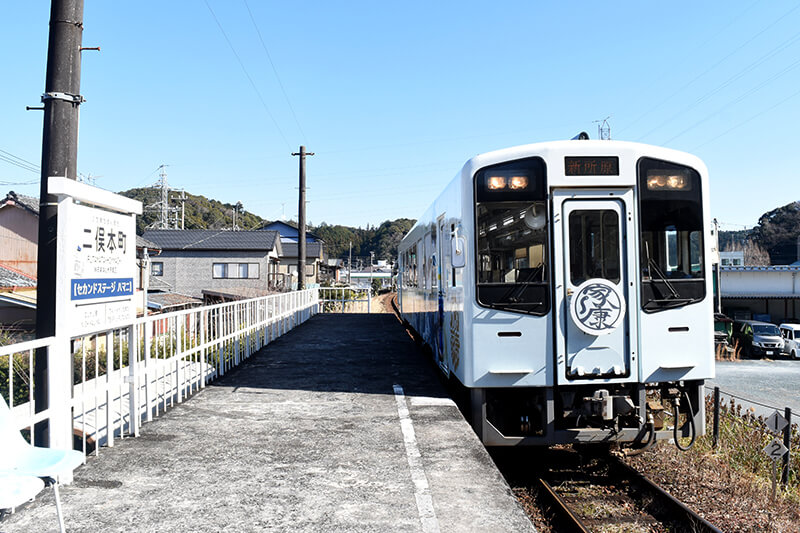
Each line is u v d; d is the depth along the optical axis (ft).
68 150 16.58
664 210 18.15
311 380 25.64
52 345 12.89
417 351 35.12
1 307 53.72
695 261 18.29
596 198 17.94
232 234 124.57
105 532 10.52
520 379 17.69
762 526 16.90
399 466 14.38
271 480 13.32
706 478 20.65
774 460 20.06
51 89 16.53
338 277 226.17
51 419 12.77
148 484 12.98
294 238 190.49
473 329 17.81
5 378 25.07
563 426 18.19
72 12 16.79
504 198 17.99
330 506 11.85
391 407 20.58
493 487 13.01
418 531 10.71
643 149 18.13
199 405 20.80
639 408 17.66
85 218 13.98
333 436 16.93
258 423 18.34
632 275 17.79
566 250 17.80
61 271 13.14
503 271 17.90
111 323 15.46
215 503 11.93
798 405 49.96
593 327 17.56
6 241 71.05
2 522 10.76
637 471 19.53
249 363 30.45
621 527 16.11
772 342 89.25
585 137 19.86
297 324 53.62
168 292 93.09
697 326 18.04
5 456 9.98
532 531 10.80
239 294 97.14
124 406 20.51
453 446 16.02
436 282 26.68
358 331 48.16
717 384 64.54
